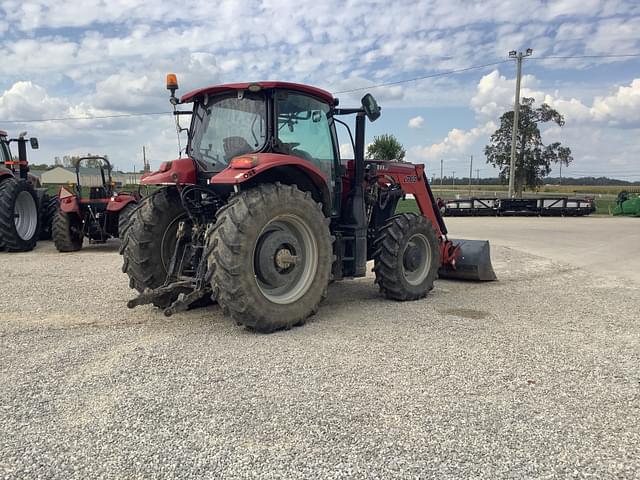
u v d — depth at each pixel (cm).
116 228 1076
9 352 398
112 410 297
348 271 569
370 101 545
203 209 527
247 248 431
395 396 319
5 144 1175
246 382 338
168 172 498
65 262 898
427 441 266
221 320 498
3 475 235
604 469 243
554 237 1493
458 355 398
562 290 688
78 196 1061
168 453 253
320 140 543
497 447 261
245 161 441
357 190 574
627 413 301
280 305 455
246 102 501
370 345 420
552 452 257
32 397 315
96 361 378
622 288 707
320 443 263
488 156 4419
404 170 696
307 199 480
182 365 369
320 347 413
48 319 501
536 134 4250
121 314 521
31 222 1091
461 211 2666
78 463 245
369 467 243
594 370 371
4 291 639
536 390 333
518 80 3356
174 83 537
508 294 656
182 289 484
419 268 630
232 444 262
